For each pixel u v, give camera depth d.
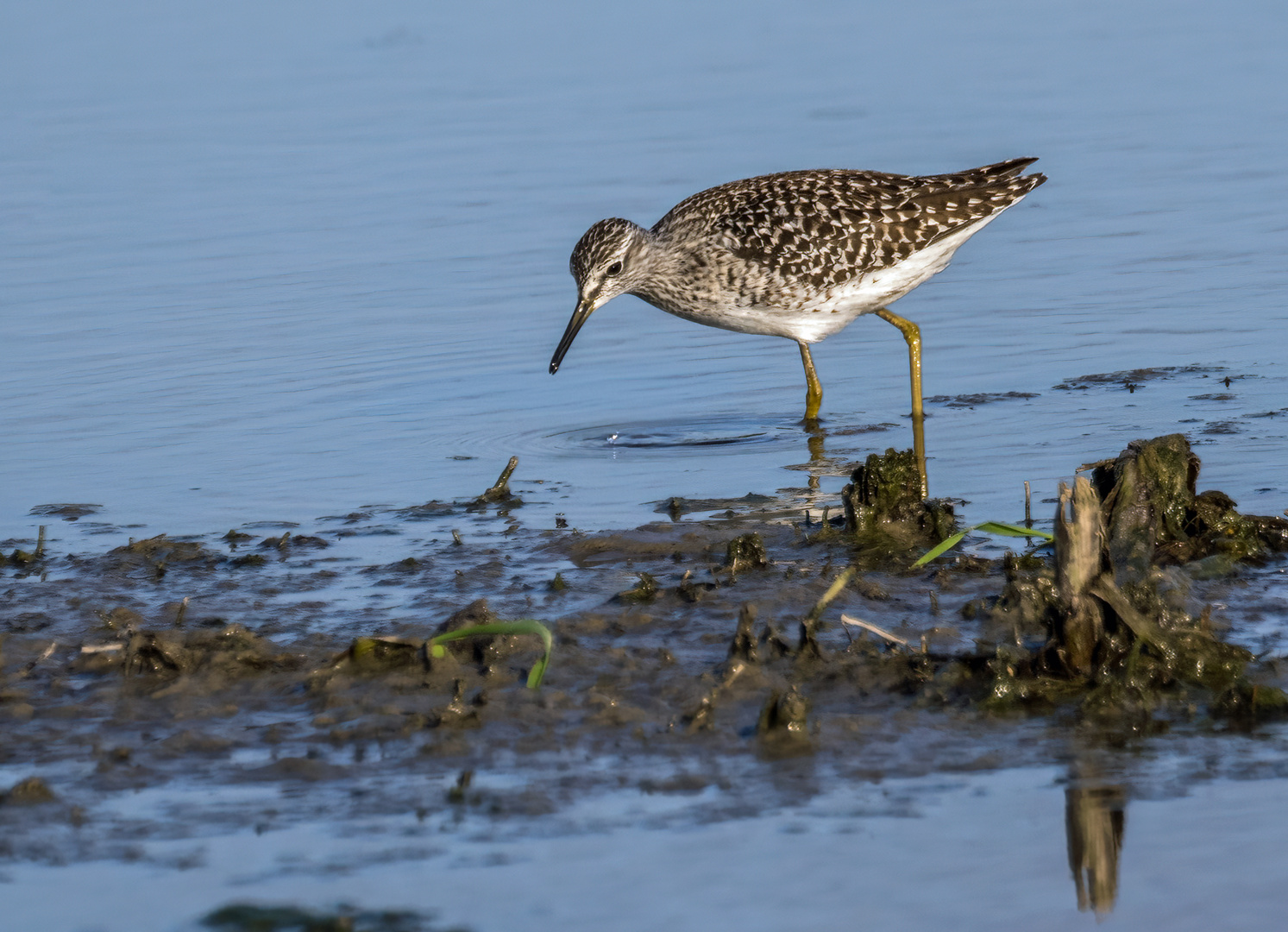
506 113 29.61
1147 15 38.34
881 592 9.85
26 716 8.20
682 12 40.59
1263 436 13.29
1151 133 26.62
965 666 8.31
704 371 17.12
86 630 9.67
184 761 7.57
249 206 24.08
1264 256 19.84
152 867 6.50
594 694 8.15
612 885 6.30
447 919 6.06
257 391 16.28
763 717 7.71
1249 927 5.92
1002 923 5.99
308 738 7.82
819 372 16.97
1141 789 7.05
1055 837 6.64
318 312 19.16
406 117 29.56
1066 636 8.25
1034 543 10.92
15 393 16.20
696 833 6.75
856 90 30.81
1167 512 10.48
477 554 11.13
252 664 8.79
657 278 15.59
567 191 24.08
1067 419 14.34
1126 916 6.04
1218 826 6.70
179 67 34.50
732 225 15.33
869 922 6.02
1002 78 31.66
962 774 7.27
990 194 15.61
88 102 31.23
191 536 11.87
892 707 8.05
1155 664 8.20
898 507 11.33
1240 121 27.23
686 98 30.53
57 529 12.11
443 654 8.70
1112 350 16.78
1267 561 10.23
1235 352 16.38
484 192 24.34
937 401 15.42
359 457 14.10
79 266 21.16
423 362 17.38
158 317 18.98
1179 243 20.64
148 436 14.80
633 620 9.45
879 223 15.14
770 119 28.25
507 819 6.89
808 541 11.12
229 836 6.77
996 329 17.92
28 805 7.08
